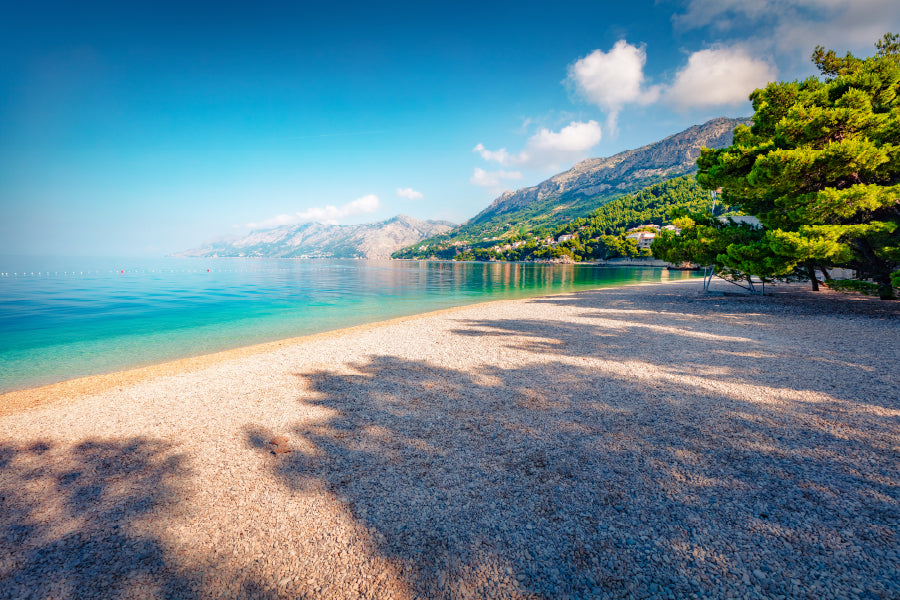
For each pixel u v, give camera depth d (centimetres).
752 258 1511
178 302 2767
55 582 296
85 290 3781
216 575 299
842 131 1269
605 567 289
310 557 315
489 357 962
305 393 737
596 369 829
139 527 360
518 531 333
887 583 261
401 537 333
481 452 478
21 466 487
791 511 343
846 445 462
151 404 706
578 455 461
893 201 1215
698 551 301
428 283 4781
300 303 2695
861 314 1359
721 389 681
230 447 520
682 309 1692
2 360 1163
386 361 958
